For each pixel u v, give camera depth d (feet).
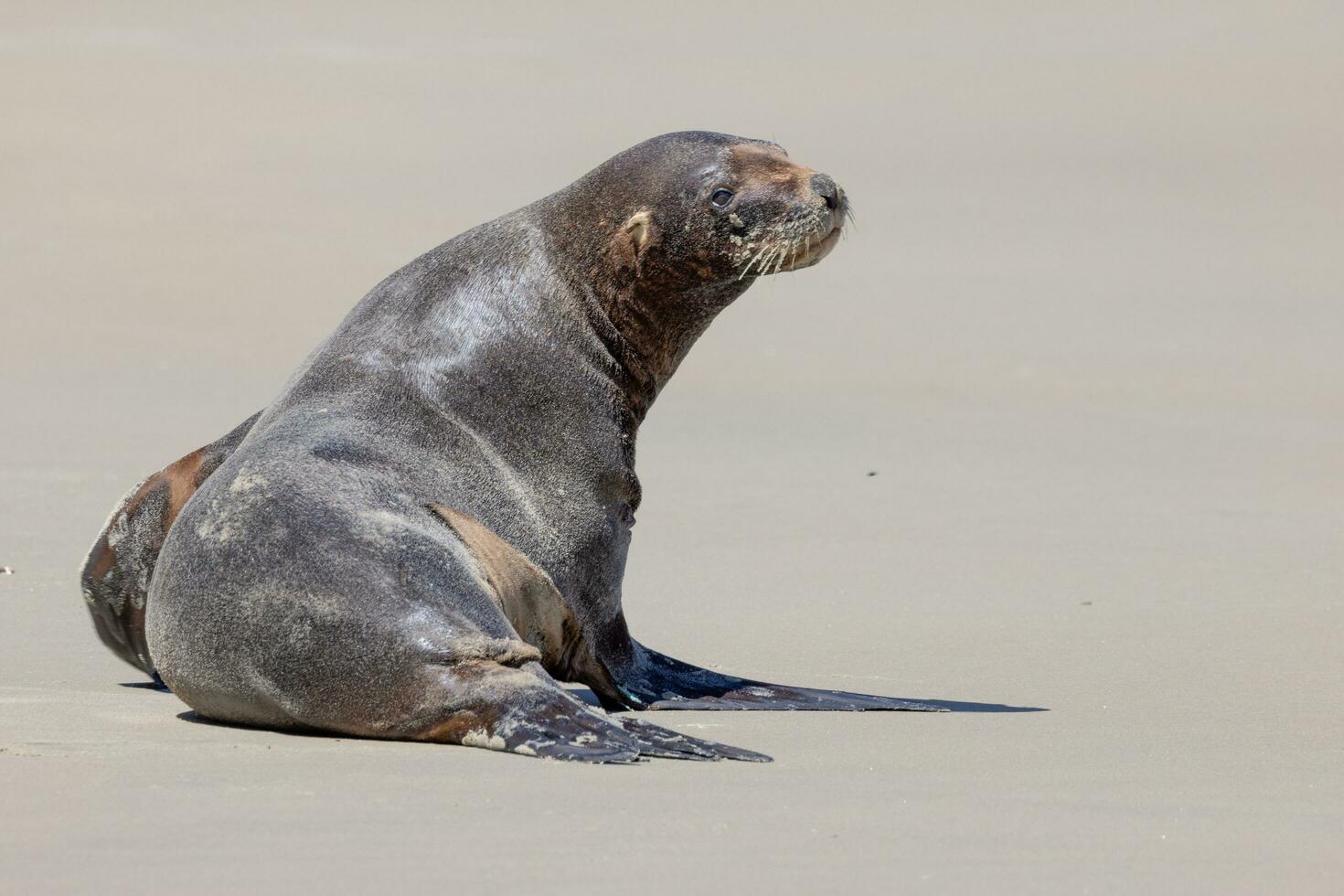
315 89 571.28
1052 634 146.51
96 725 108.27
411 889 72.84
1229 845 82.64
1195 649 140.36
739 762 99.50
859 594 162.30
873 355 321.52
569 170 501.15
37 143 490.90
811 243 126.00
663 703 119.65
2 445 224.94
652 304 128.16
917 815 86.69
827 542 186.29
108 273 370.94
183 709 115.44
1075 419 270.87
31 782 89.97
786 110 566.77
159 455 223.51
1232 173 504.43
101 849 77.61
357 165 495.82
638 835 81.46
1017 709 118.93
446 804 86.84
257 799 86.94
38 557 167.12
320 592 105.60
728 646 141.49
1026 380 301.22
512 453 120.88
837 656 138.00
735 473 225.76
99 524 182.80
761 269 126.72
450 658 104.06
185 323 334.85
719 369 306.55
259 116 539.70
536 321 124.06
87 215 426.10
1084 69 604.49
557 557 120.47
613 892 72.84
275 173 481.87
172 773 92.68
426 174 491.72
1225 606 158.10
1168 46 626.23
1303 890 76.23
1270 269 408.05
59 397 263.08
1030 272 400.47
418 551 107.76
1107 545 187.01
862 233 438.81
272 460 111.96
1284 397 290.35
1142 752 103.91
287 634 105.50
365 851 77.92
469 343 121.90
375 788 90.12
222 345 318.65
